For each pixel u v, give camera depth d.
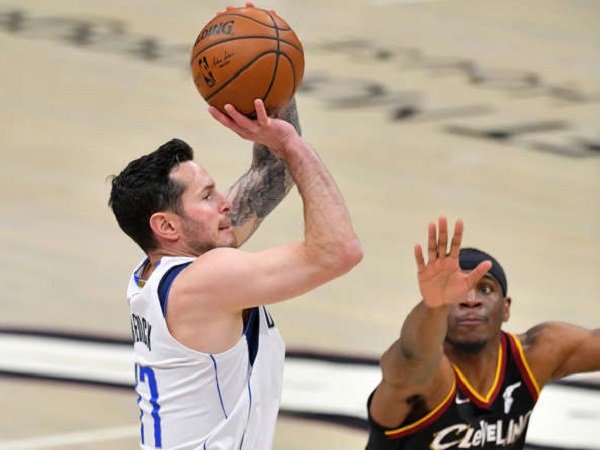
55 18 27.14
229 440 7.18
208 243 7.34
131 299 7.34
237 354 7.10
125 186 7.30
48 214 18.19
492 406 8.80
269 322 7.47
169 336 7.00
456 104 23.41
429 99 23.59
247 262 6.84
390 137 21.66
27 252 16.89
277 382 7.52
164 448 7.24
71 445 12.08
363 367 13.88
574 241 18.14
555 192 19.84
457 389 8.70
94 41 25.81
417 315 7.92
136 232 7.38
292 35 7.46
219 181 19.09
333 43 26.48
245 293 6.82
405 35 27.39
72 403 12.93
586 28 28.70
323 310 15.43
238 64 7.20
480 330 8.63
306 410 12.82
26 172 19.66
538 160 21.00
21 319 14.88
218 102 7.27
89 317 15.07
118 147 20.81
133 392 13.20
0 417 12.60
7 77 23.66
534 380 8.97
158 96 23.14
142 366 7.31
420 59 25.91
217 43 7.27
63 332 14.61
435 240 7.19
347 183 19.70
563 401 13.17
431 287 7.36
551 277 16.88
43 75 23.86
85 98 22.89
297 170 6.94
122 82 23.72
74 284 15.98
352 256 6.79
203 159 20.00
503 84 24.70
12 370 13.56
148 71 24.38
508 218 18.81
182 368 7.07
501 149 21.39
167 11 27.91
